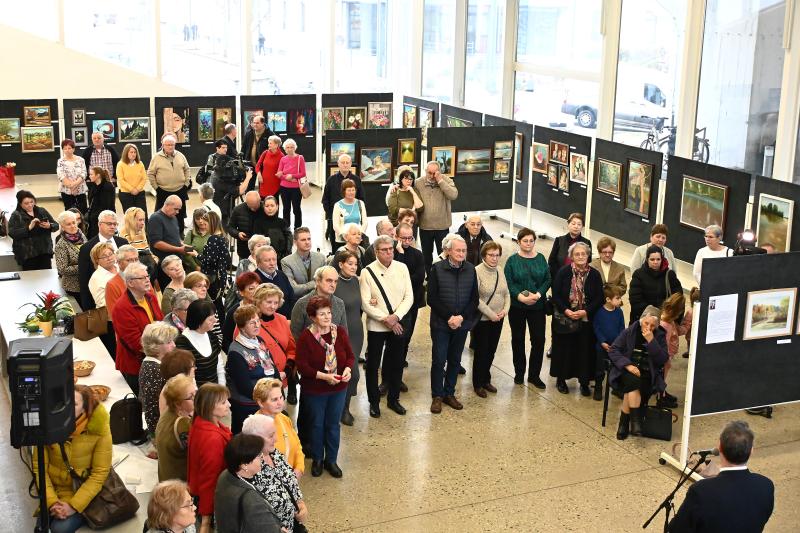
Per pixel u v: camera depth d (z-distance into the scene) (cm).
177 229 1033
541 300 903
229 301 802
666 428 812
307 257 875
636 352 811
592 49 1543
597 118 1509
